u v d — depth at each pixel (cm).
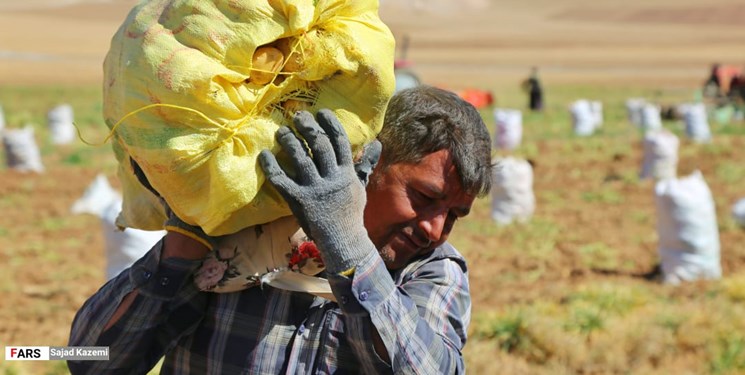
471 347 945
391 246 318
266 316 310
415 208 313
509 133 2834
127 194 328
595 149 2823
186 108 270
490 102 4594
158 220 325
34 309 1129
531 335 951
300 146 273
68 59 7306
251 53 271
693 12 16000
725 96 4638
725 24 14975
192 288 312
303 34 275
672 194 1224
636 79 6588
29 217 1791
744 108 4016
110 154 2672
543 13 16575
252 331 311
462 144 310
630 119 3625
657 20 15675
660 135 2230
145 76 273
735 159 2559
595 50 10194
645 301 1100
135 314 306
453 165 311
